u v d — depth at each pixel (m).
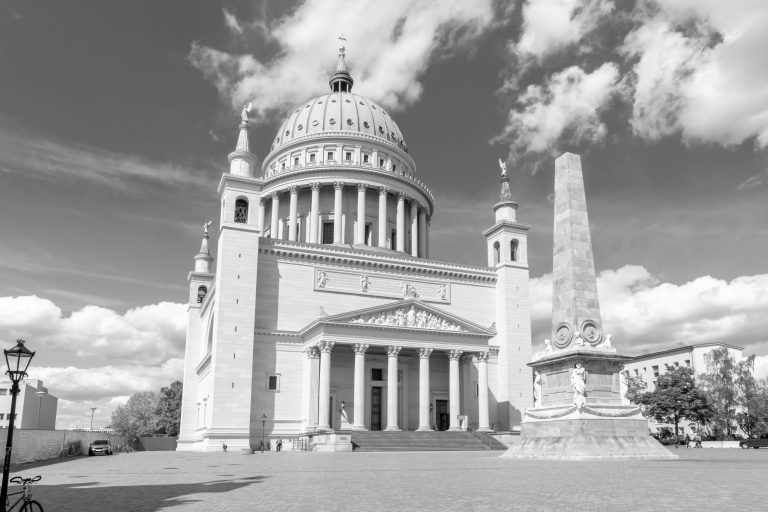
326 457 51.78
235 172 79.62
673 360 128.75
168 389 143.25
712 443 85.00
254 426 73.62
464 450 67.31
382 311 76.31
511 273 91.69
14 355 18.02
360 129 117.44
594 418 36.91
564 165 41.59
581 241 40.22
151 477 31.58
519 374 88.25
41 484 28.31
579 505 17.09
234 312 74.25
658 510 15.96
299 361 77.31
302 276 81.19
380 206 108.25
